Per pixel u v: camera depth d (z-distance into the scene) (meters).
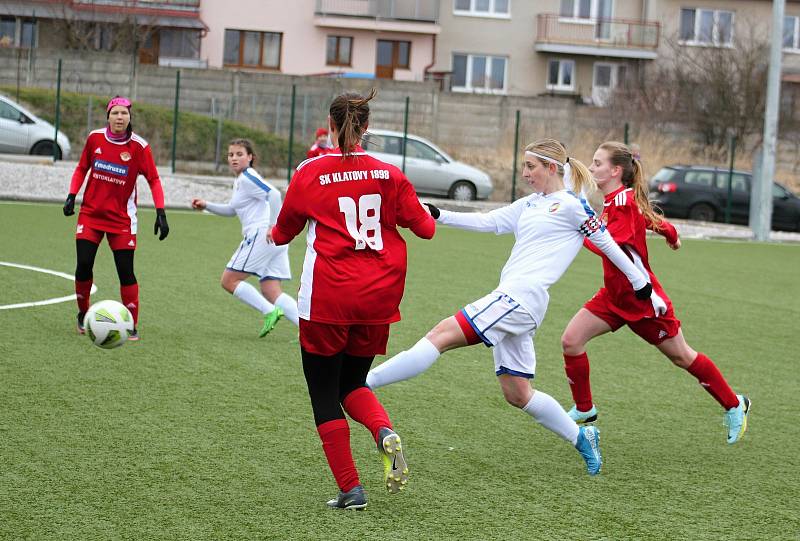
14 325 18.34
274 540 8.95
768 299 27.81
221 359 16.59
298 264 30.06
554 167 11.36
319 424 9.85
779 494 10.94
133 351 16.81
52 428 12.23
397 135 57.59
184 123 63.25
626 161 12.70
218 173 61.28
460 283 27.34
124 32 82.00
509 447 12.42
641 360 18.20
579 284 28.42
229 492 10.23
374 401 9.98
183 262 27.88
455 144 73.25
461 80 91.19
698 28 92.12
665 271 33.84
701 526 9.80
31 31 85.81
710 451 12.63
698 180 58.09
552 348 19.03
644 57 90.44
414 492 10.52
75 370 15.28
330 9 86.81
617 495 10.70
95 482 10.36
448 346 10.76
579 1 91.44
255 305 18.34
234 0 86.25
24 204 42.09
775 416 14.66
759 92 77.06
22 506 9.55
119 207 17.80
